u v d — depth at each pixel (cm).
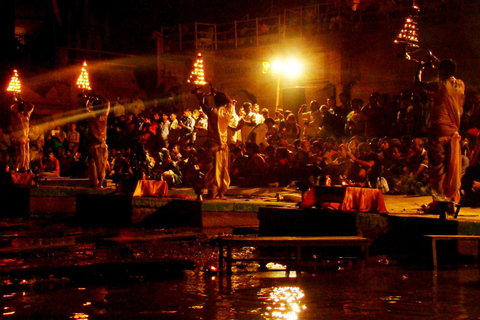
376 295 725
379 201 1076
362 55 2556
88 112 1708
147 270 901
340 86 2586
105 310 672
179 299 716
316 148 1809
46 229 1388
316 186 1124
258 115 2233
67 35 3503
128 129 2492
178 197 1495
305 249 1103
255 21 3045
